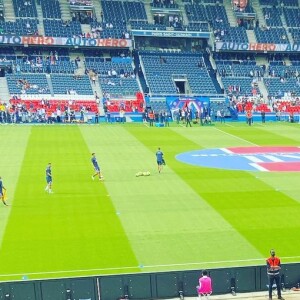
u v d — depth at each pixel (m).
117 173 45.06
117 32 96.12
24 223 31.52
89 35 94.12
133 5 101.75
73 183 41.44
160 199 36.69
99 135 68.00
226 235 29.28
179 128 76.19
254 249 27.17
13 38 89.56
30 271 24.69
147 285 21.58
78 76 90.50
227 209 34.12
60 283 20.92
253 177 43.25
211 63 98.56
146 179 42.81
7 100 83.81
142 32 95.69
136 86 91.12
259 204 35.16
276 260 21.62
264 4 107.19
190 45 100.62
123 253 26.81
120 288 21.39
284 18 105.56
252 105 88.56
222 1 105.44
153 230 30.23
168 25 99.62
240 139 65.19
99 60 94.88
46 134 68.31
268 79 96.75
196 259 25.97
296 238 28.67
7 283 20.56
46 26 94.56
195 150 56.84
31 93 85.69
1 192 35.34
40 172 45.38
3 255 26.62
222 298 21.59
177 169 46.69
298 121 85.94
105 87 89.62
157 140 64.06
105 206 35.03
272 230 30.00
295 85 96.50
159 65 95.69
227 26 101.44
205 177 43.41
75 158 51.81
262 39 100.94
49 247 27.69
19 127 75.31
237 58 100.38
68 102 85.19
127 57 95.81
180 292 21.73
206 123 82.25
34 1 97.62
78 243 28.25
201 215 32.91
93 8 98.81
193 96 89.62
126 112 85.00
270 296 21.42
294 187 39.75
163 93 90.38
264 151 56.00
